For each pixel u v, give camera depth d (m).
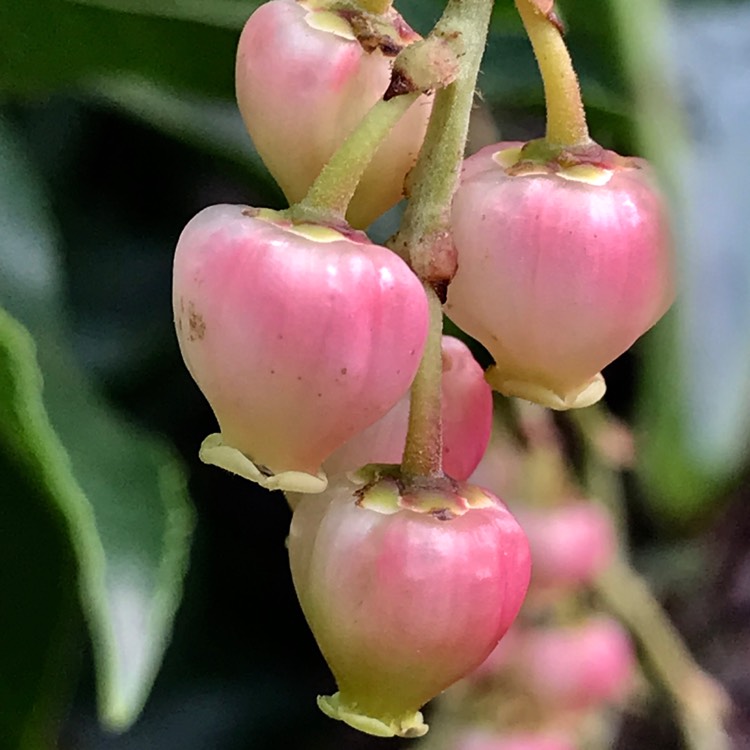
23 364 0.07
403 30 0.07
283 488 0.07
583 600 0.11
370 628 0.07
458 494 0.07
